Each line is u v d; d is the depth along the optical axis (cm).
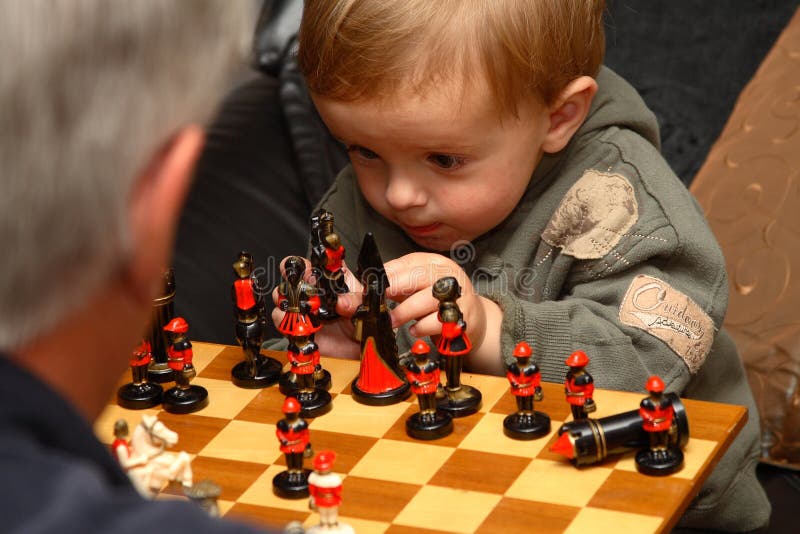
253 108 212
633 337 134
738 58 213
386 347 113
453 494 95
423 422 105
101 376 58
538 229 152
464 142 134
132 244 53
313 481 87
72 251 50
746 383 167
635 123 155
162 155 54
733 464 152
